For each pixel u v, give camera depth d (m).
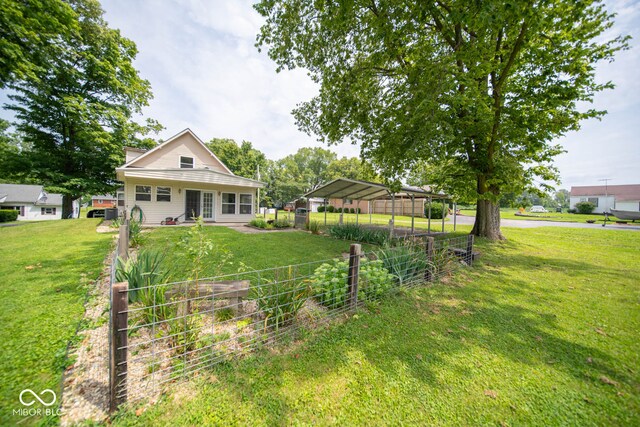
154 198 13.42
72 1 13.96
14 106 14.46
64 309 3.12
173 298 2.87
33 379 1.96
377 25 5.95
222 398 1.87
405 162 7.43
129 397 1.83
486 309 3.60
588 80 7.64
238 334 2.66
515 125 8.21
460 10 4.64
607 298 4.08
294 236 10.20
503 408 1.87
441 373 2.23
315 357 2.38
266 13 6.93
